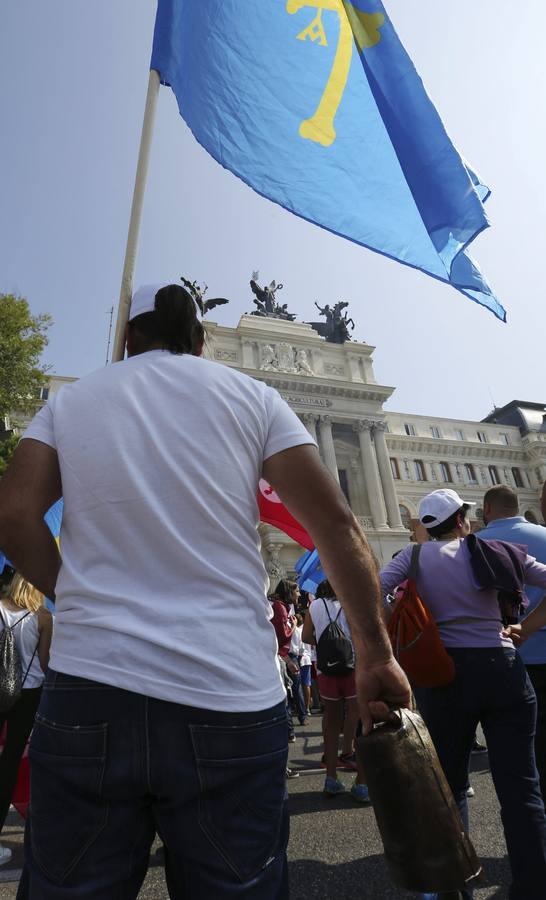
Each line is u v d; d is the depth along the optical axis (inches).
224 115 134.5
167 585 53.0
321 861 152.3
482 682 114.0
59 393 64.9
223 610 52.9
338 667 226.8
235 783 48.6
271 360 1733.5
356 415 1749.5
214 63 135.0
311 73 139.6
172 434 58.6
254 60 138.3
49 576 60.7
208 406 61.2
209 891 46.0
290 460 62.1
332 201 135.0
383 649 60.2
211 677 49.6
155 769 46.6
